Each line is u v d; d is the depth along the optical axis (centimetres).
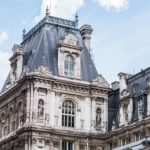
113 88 10219
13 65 9931
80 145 9169
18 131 8944
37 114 8906
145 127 8344
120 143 8912
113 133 9075
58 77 9231
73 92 9356
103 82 9600
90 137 9256
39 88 9019
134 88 9194
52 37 9850
